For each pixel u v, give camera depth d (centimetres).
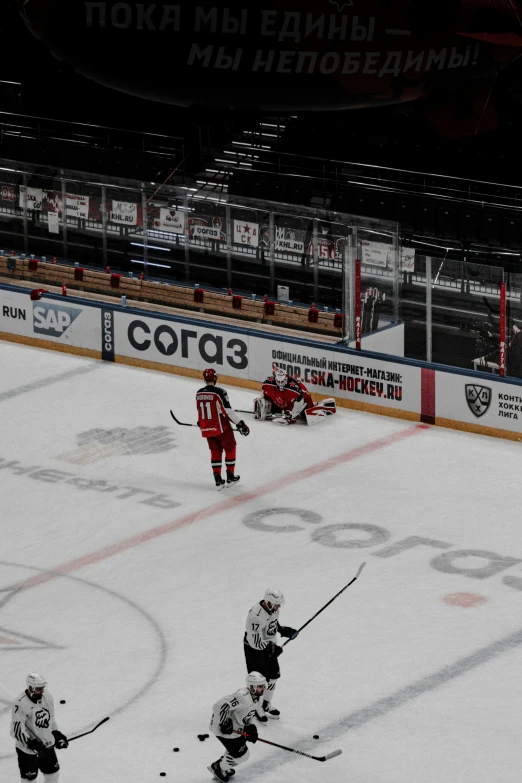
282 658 2400
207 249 4038
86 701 2280
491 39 4547
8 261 4322
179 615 2559
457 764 2077
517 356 3381
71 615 2573
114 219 4159
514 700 2250
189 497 3081
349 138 4981
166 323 3825
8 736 2177
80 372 3862
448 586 2645
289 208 4031
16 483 3170
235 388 3741
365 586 2650
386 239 3600
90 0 4238
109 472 3225
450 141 4897
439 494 3061
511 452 3294
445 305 3616
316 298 3894
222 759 2034
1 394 3709
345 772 2066
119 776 2069
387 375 3516
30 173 4262
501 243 4381
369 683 2308
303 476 3177
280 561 2764
